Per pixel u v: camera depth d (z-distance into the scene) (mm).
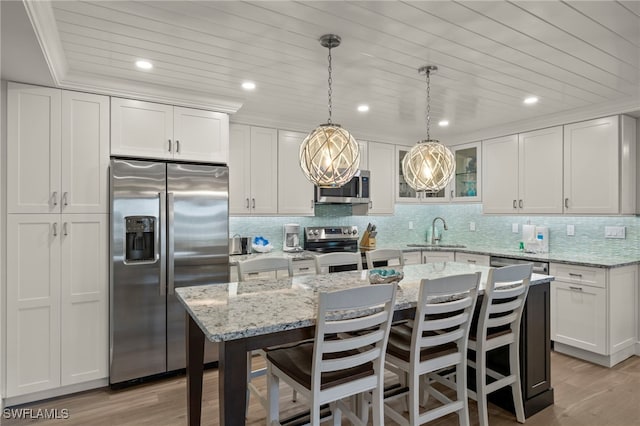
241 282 2371
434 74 2668
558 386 2816
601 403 2568
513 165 4137
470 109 3545
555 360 3312
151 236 2941
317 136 2098
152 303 2879
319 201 4207
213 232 3119
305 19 1919
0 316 2445
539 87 2939
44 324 2576
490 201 4379
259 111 3668
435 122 4082
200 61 2443
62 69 2465
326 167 2109
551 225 4090
